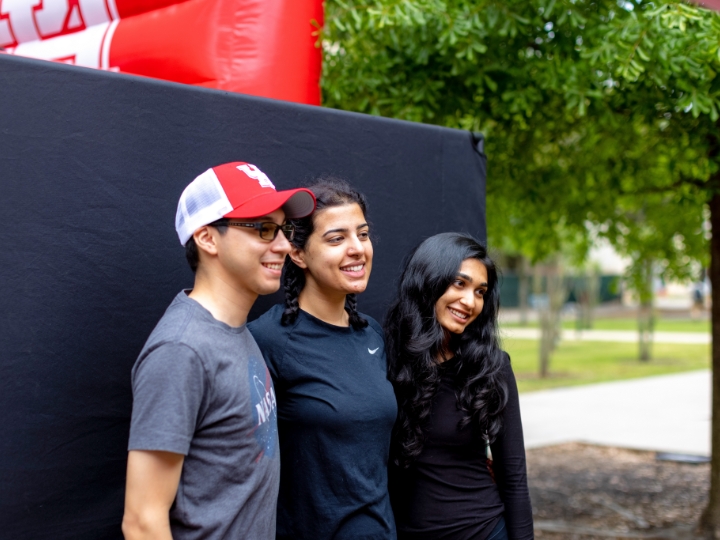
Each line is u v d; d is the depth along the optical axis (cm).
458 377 221
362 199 206
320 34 288
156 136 201
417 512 215
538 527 524
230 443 156
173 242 204
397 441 214
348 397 190
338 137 247
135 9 276
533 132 482
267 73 265
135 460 145
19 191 175
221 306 163
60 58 283
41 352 178
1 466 170
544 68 389
